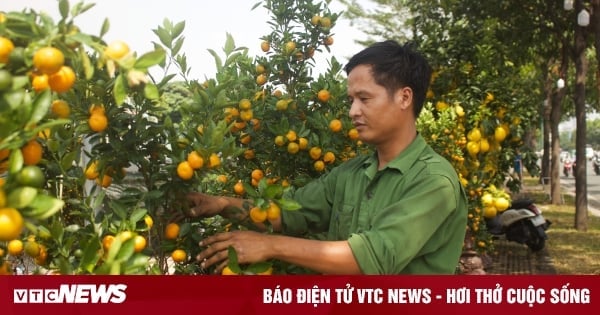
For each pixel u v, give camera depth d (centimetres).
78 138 214
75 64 155
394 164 215
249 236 201
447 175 209
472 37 685
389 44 220
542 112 2041
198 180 231
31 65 136
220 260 205
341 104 396
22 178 132
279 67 421
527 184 2450
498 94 654
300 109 405
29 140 134
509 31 1072
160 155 223
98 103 195
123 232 183
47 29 139
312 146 373
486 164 665
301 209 254
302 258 194
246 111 357
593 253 887
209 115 241
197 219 246
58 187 208
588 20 940
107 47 145
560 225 1175
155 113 223
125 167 222
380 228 198
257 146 379
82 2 144
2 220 126
